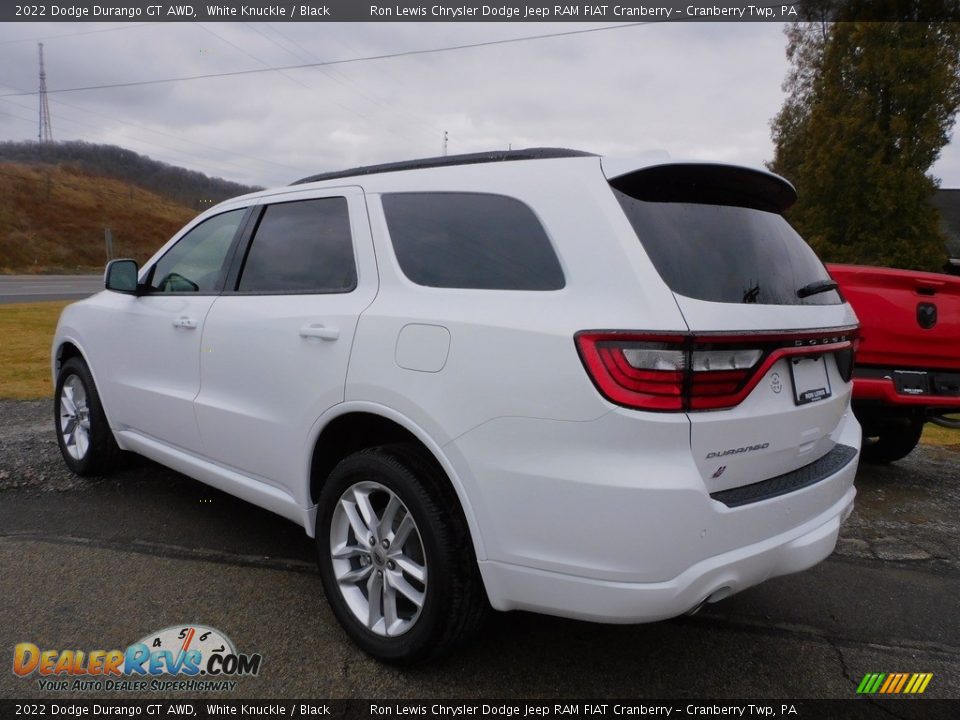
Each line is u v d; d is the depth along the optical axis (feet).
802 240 9.51
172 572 10.84
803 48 69.92
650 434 6.62
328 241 9.88
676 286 6.95
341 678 8.31
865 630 9.86
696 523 6.73
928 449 20.27
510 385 7.16
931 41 57.21
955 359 14.64
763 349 7.25
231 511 13.37
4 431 18.63
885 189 56.54
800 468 8.32
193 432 11.37
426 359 7.84
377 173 9.71
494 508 7.29
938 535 13.39
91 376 14.19
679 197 7.94
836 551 12.59
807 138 62.75
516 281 7.65
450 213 8.57
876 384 14.57
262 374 9.91
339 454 9.71
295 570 11.01
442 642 7.96
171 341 11.76
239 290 10.96
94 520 12.77
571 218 7.43
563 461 6.86
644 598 6.73
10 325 43.98
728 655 9.11
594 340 6.77
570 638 9.36
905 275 14.56
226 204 12.09
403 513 8.45
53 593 10.08
